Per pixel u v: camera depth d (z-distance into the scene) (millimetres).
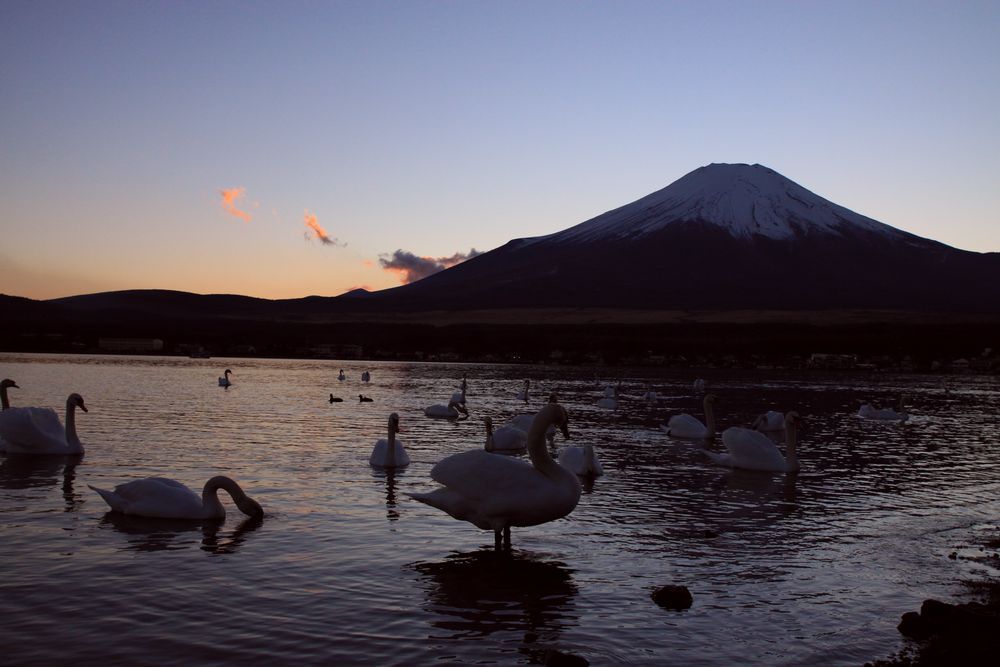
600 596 10352
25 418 20609
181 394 44594
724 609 9953
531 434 12172
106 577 10695
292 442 24391
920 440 28875
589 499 16641
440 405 34438
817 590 10750
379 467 19719
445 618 9492
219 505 13992
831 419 37375
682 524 14430
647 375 84438
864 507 16203
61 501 15148
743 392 57969
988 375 97125
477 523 12328
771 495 17359
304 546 12352
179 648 8477
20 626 8992
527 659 8398
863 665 8375
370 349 145000
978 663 8406
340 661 8242
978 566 12008
